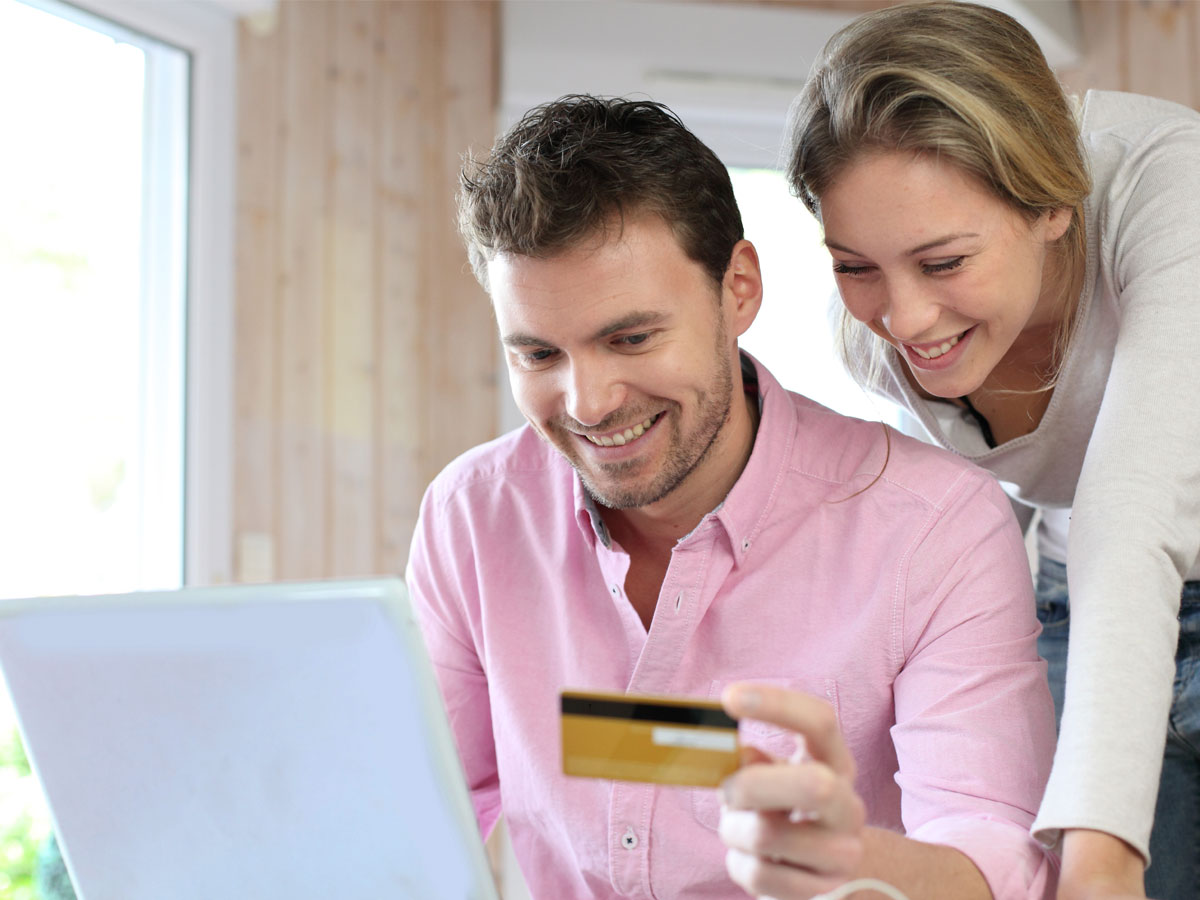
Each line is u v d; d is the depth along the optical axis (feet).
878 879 2.80
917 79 3.59
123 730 2.90
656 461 3.70
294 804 2.78
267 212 9.43
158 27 8.66
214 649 2.71
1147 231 4.00
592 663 4.08
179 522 8.84
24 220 7.97
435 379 10.53
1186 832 4.70
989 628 3.67
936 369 4.02
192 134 8.97
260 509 9.29
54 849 7.64
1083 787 2.90
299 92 9.68
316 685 2.64
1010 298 3.81
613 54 10.66
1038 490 4.85
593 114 3.62
